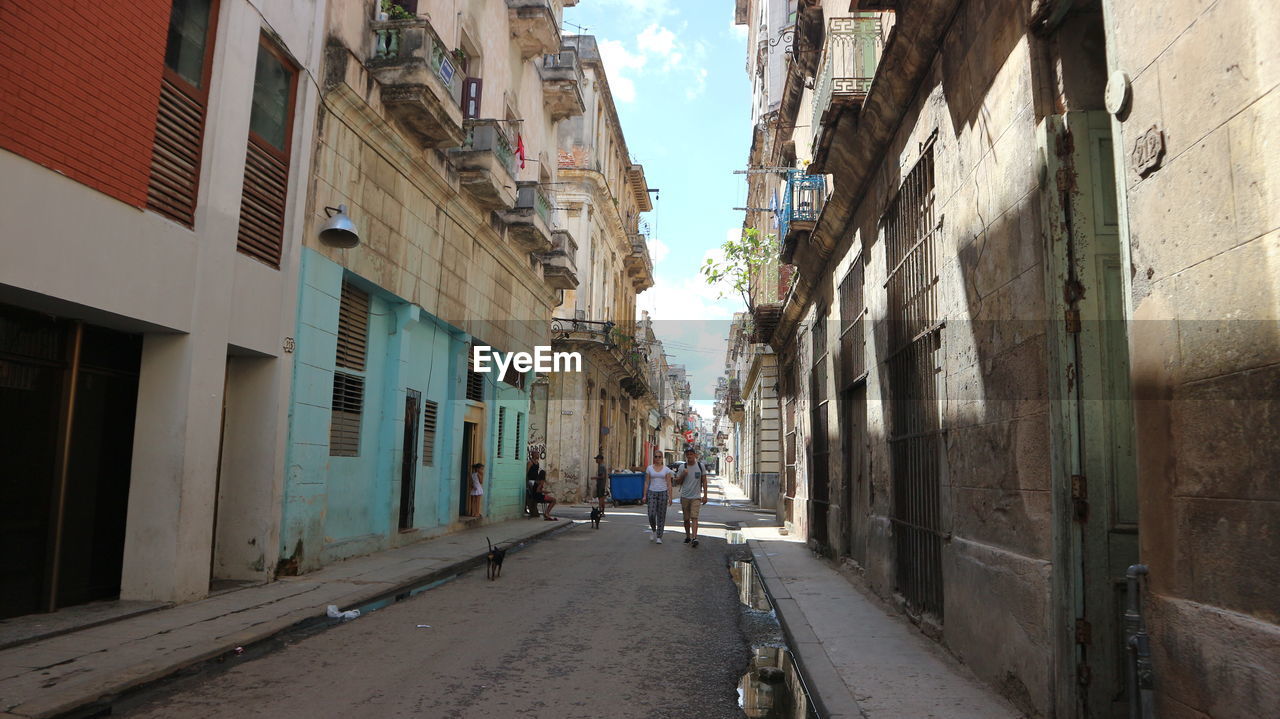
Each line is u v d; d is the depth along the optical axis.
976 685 5.29
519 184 18.11
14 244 5.61
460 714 4.63
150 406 7.51
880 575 8.73
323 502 10.38
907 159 7.83
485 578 10.36
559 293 24.39
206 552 7.88
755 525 20.78
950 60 6.37
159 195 7.27
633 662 6.06
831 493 12.24
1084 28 4.56
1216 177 3.04
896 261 8.38
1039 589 4.51
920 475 7.25
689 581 10.42
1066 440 4.36
